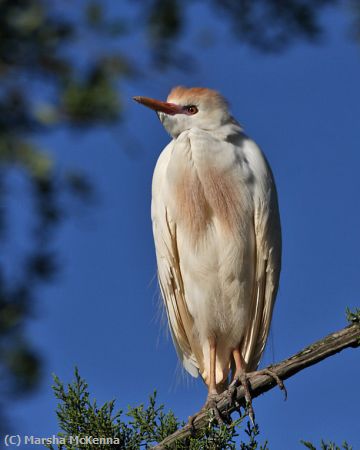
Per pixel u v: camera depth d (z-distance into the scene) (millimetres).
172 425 7355
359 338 6391
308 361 6762
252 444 6645
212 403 7379
